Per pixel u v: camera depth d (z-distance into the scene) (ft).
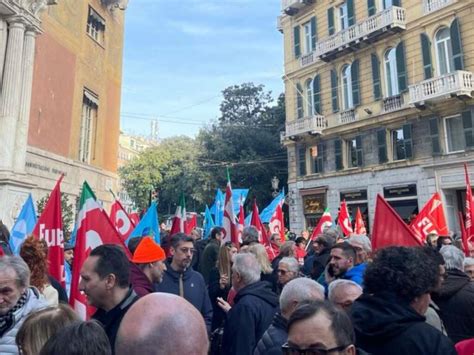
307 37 100.27
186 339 4.41
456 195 70.95
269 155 132.57
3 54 47.85
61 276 16.66
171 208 167.22
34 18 50.57
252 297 12.75
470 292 12.80
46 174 57.52
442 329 11.28
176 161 162.61
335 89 90.58
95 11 74.02
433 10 72.13
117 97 84.43
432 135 71.92
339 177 88.69
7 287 9.89
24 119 49.16
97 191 74.49
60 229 17.02
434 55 72.59
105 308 10.33
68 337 5.94
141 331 4.40
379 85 81.41
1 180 44.39
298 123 96.48
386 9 77.71
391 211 18.10
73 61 65.87
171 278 17.02
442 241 25.52
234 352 12.09
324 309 6.71
